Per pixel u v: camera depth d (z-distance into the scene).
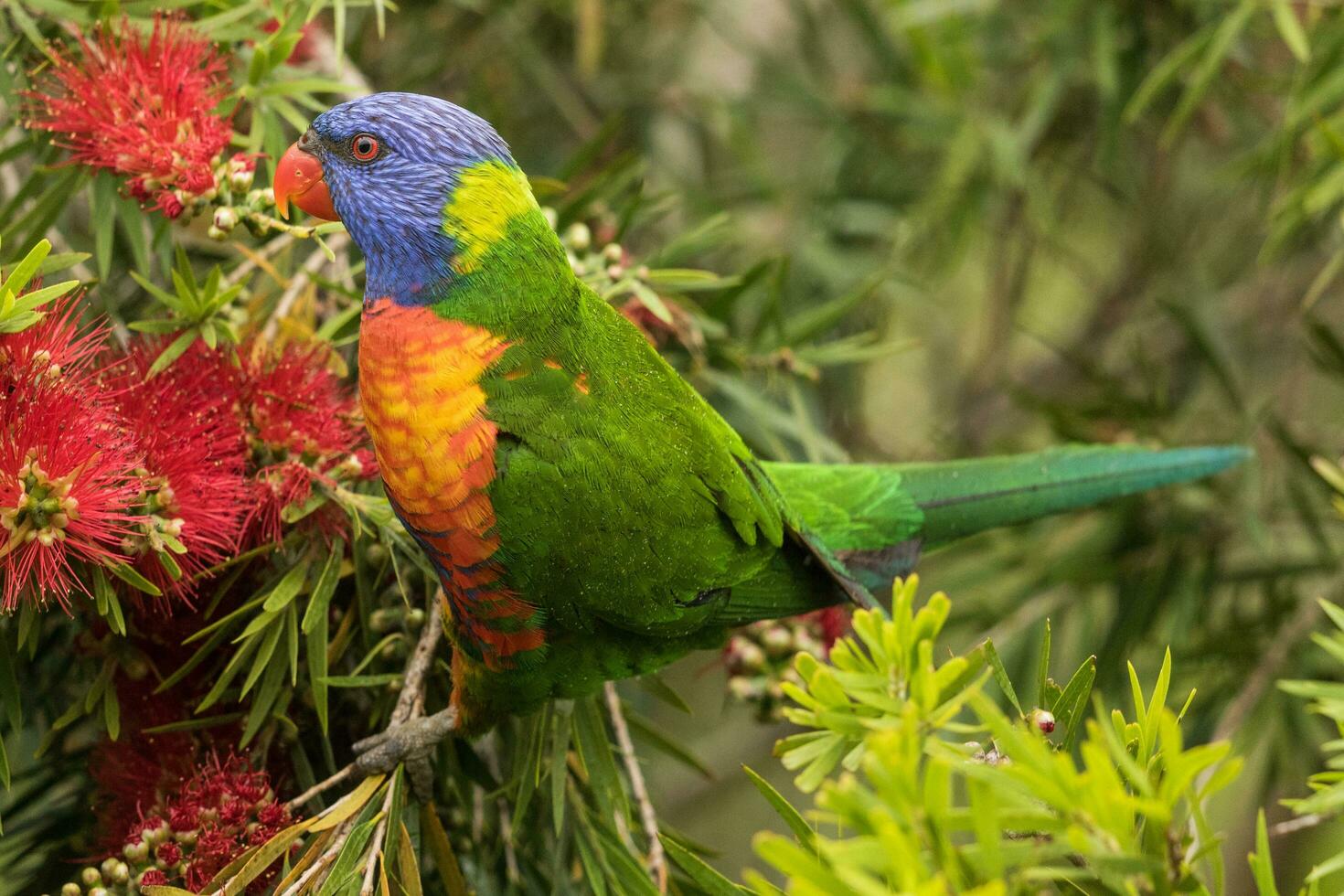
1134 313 6.94
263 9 3.96
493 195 3.61
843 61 7.15
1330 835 5.95
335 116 3.66
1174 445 5.64
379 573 3.71
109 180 3.69
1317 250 6.57
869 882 1.90
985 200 6.12
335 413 3.63
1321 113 5.34
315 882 3.18
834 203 6.52
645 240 6.32
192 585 3.48
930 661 2.27
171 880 3.22
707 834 7.41
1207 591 5.38
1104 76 5.60
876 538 4.70
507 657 3.72
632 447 3.73
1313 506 5.45
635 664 3.95
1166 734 2.05
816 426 5.95
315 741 3.91
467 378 3.54
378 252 3.62
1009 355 7.59
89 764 3.68
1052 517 5.80
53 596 3.38
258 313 4.09
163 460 3.17
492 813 4.16
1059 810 2.21
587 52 5.88
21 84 3.82
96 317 3.90
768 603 4.12
